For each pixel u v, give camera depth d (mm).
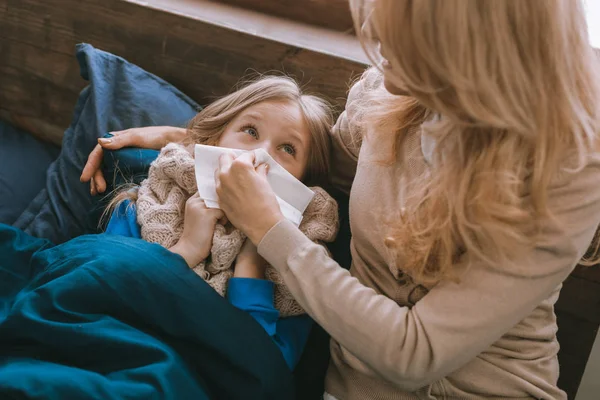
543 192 789
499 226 797
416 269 913
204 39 1475
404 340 879
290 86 1274
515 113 768
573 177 812
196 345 1055
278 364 1065
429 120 956
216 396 1066
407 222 914
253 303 1089
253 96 1259
